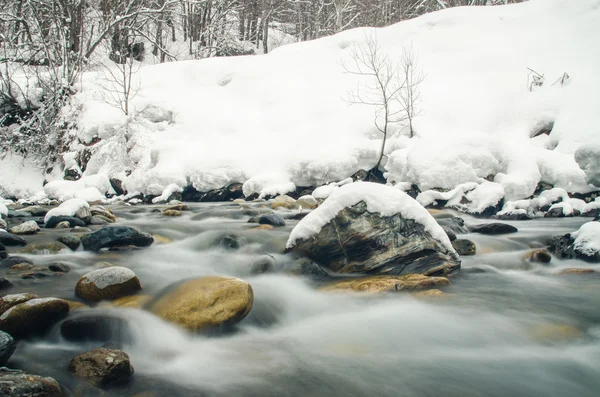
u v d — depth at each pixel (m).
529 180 8.70
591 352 2.72
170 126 13.57
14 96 14.70
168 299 3.02
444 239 4.28
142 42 23.78
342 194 4.39
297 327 3.10
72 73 14.96
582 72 11.27
